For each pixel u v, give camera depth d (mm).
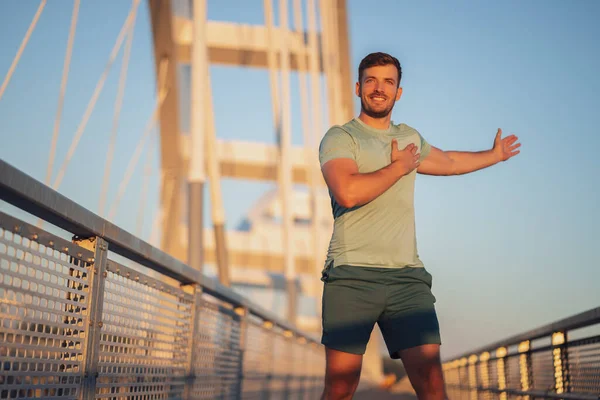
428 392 2805
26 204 2023
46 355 2266
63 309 2385
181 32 21906
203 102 13141
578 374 4031
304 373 11047
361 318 2795
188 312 4109
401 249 2836
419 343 2785
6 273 1975
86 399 2576
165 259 3404
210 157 22453
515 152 3354
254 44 26484
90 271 2588
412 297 2820
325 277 2871
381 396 14297
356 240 2820
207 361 4555
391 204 2840
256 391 6348
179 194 21859
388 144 2910
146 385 3307
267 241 36969
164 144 21484
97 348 2660
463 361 11930
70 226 2379
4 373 1974
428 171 3166
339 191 2627
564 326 4086
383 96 2900
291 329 8797
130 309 3078
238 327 5578
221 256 22016
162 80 20594
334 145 2805
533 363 5469
